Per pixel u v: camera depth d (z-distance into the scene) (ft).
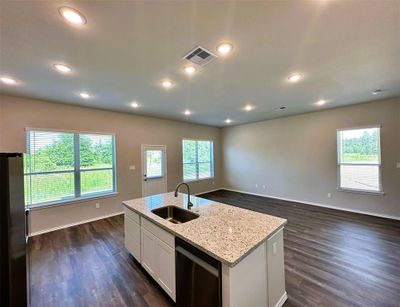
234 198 19.99
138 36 5.69
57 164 12.70
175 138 19.97
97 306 6.10
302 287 6.69
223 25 5.27
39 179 11.97
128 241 8.73
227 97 12.01
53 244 10.27
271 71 8.26
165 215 8.23
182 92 10.89
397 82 9.78
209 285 4.57
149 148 17.67
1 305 4.05
